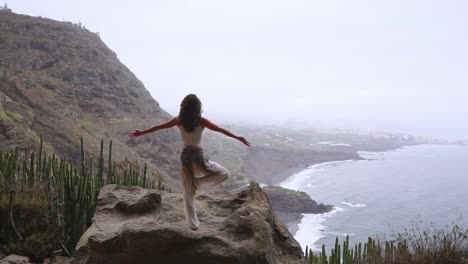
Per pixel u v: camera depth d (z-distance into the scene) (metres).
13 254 7.53
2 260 7.16
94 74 52.28
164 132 49.53
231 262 5.40
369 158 140.50
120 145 39.25
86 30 63.59
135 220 6.00
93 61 55.34
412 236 8.80
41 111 38.69
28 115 34.53
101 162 9.06
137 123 48.12
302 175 89.94
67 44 54.97
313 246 40.31
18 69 45.09
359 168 111.00
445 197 71.81
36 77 45.31
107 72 54.88
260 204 6.50
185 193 5.79
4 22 53.22
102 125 44.59
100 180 8.85
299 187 76.06
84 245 6.14
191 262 5.47
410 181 92.75
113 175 9.48
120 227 6.03
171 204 6.89
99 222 6.48
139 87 59.78
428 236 8.61
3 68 43.69
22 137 25.92
